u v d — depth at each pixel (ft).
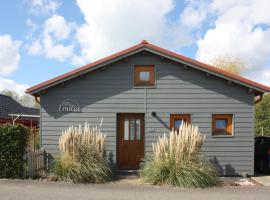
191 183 38.45
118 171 48.14
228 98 48.44
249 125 48.26
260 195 34.86
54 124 49.11
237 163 47.96
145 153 48.21
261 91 47.52
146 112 48.70
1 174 41.19
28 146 45.42
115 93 49.01
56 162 41.86
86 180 40.65
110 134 48.93
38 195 32.71
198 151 41.81
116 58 48.21
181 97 48.60
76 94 49.21
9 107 93.20
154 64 48.83
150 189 37.24
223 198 33.24
